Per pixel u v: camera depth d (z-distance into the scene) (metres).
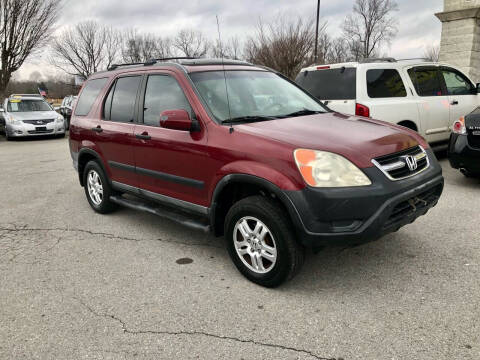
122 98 4.60
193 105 3.61
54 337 2.71
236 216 3.25
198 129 3.52
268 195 3.18
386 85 6.34
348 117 3.91
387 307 2.88
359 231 2.78
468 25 13.45
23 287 3.40
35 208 5.70
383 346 2.47
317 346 2.51
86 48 33.84
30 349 2.60
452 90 7.42
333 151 2.88
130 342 2.63
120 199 4.80
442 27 14.17
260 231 3.15
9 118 14.98
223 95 3.74
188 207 3.78
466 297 2.95
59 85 41.81
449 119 7.20
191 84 3.71
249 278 3.32
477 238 3.95
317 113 3.99
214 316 2.87
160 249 4.09
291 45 21.73
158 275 3.53
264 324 2.75
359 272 3.40
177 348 2.55
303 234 2.83
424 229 4.23
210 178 3.43
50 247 4.25
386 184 2.87
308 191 2.79
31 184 7.27
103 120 4.84
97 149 4.92
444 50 14.27
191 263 3.74
